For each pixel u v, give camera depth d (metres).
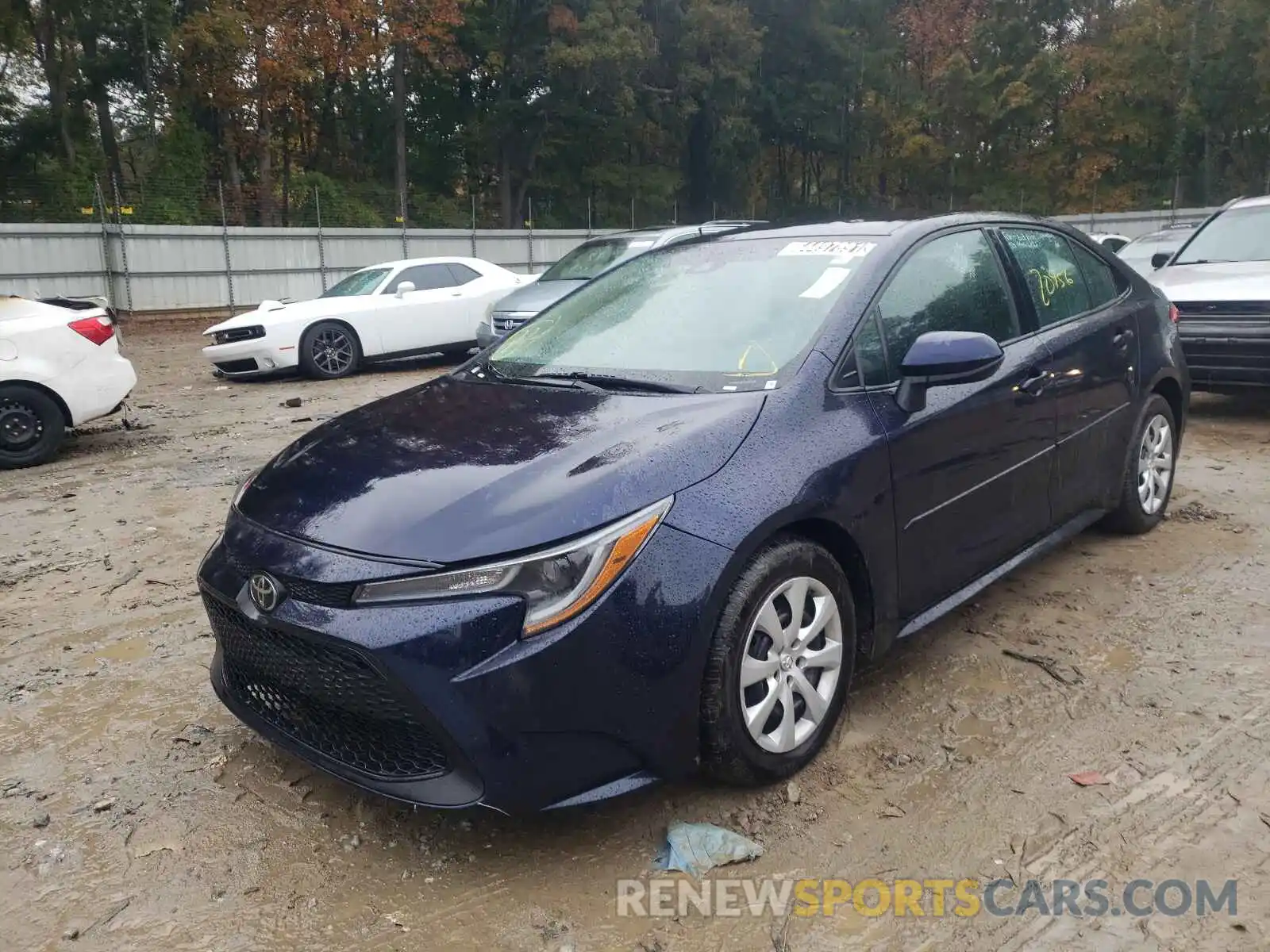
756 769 2.87
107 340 8.20
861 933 2.41
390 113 42.34
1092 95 43.88
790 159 57.06
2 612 4.66
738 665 2.76
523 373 3.71
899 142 49.12
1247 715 3.36
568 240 31.81
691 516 2.68
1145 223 37.31
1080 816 2.83
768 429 2.96
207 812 3.01
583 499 2.60
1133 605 4.29
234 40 31.55
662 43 42.25
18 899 2.64
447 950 2.40
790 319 3.42
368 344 12.76
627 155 45.81
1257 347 7.10
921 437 3.33
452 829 2.88
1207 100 41.72
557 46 37.53
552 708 2.48
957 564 3.60
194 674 3.96
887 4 51.31
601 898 2.57
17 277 21.95
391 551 2.57
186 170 32.16
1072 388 4.18
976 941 2.37
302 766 3.25
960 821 2.83
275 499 3.02
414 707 2.47
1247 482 6.16
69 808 3.05
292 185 35.09
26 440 7.78
